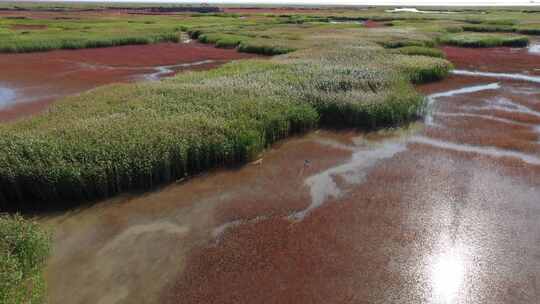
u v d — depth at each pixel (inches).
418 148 505.4
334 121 587.5
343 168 450.9
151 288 272.2
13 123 500.7
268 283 275.4
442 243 315.6
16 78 938.1
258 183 416.8
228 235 330.3
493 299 260.1
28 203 373.1
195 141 433.7
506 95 751.7
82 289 270.2
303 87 657.6
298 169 448.5
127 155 398.6
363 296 263.0
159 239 324.5
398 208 366.9
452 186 406.0
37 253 277.9
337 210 365.7
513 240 317.4
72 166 375.9
